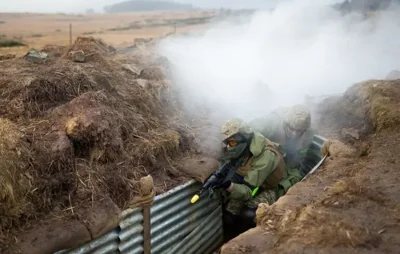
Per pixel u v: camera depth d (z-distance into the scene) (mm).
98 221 3773
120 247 4082
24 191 3727
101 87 5410
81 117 4398
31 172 3861
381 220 3506
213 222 5336
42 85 4938
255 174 5004
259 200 5156
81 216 3777
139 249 4320
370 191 3957
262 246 3420
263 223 3783
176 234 4777
